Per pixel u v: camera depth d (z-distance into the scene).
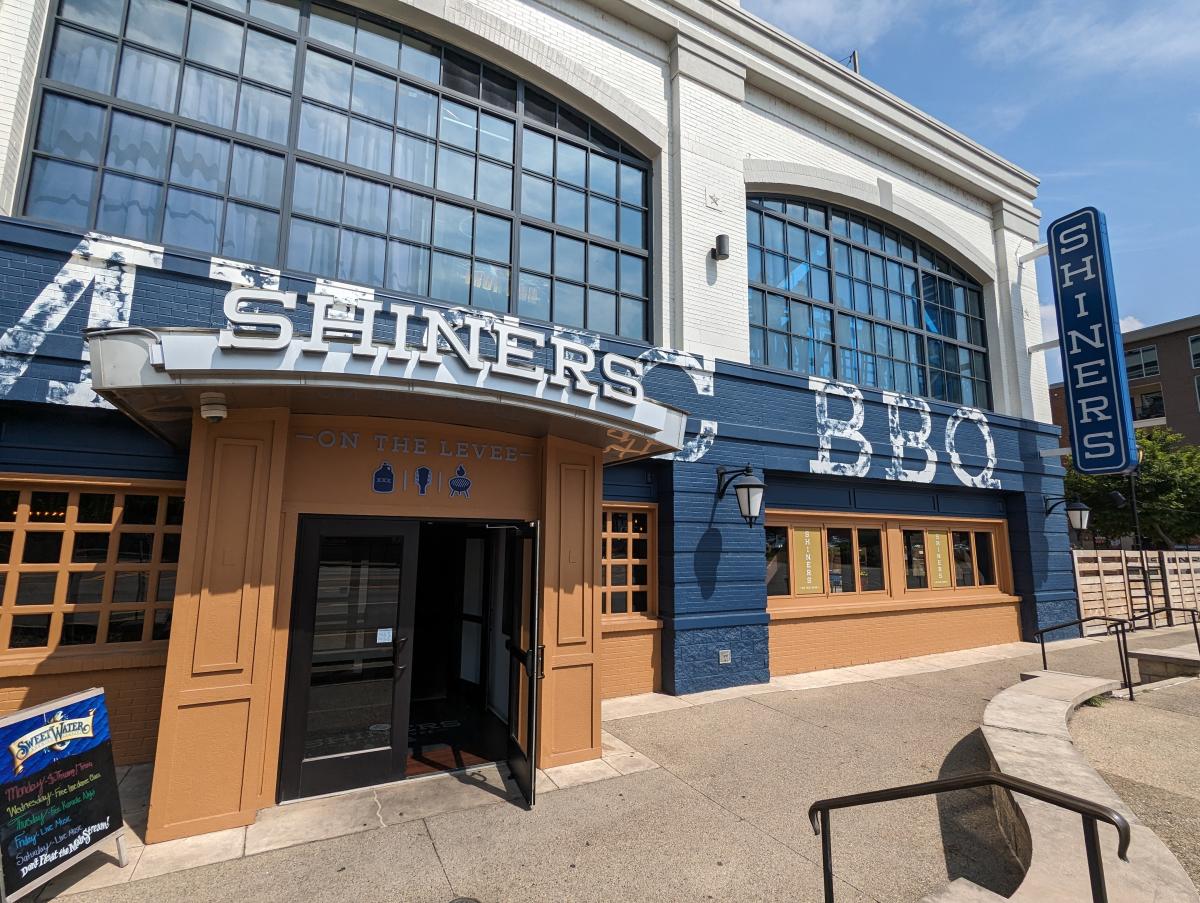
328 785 4.99
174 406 4.45
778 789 5.15
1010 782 2.74
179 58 6.45
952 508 11.63
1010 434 12.27
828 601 9.88
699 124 9.25
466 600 7.73
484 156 7.95
